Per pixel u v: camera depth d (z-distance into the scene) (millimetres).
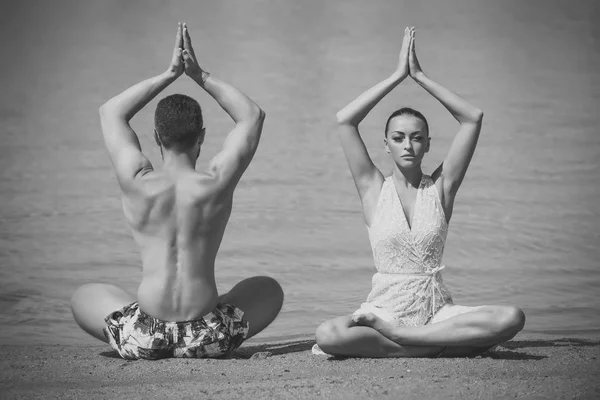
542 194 27688
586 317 16188
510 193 27766
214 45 75562
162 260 13062
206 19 99438
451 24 92688
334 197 27938
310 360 12906
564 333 15133
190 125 13180
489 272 19609
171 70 13570
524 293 17953
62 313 17094
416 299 13258
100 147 37500
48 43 80938
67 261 21016
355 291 18562
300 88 53062
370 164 13750
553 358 12812
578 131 39406
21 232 23812
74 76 61031
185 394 11016
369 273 20000
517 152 34594
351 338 12781
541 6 111125
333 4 114438
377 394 10844
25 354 13680
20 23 98250
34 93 54094
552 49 73125
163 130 13195
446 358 12859
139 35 85875
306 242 22672
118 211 26422
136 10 111188
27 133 40969
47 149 37031
